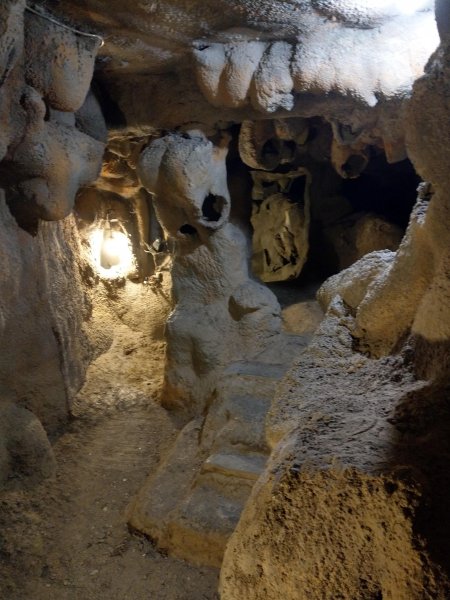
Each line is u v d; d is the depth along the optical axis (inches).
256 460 119.0
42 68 102.0
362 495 38.9
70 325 159.0
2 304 123.0
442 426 44.7
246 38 111.7
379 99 116.0
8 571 104.2
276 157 155.8
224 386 139.8
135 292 195.6
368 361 60.8
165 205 144.0
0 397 125.6
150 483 123.3
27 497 120.8
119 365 177.9
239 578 44.3
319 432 47.3
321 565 39.9
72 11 99.0
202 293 153.9
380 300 63.5
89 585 103.0
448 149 48.9
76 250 180.2
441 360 50.0
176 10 97.3
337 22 105.2
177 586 101.3
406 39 107.8
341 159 146.6
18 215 125.8
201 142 135.6
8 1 81.9
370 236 181.9
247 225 204.5
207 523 106.0
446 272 50.6
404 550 36.7
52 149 110.4
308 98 122.2
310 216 196.9
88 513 120.6
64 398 147.3
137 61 119.3
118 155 161.6
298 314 172.4
